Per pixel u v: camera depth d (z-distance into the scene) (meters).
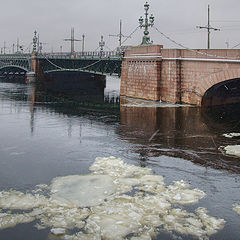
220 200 14.01
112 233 11.26
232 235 11.26
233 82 41.69
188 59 41.22
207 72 38.97
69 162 19.19
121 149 22.16
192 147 22.64
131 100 49.50
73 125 30.89
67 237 11.02
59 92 70.88
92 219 12.15
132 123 31.72
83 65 72.31
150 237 11.07
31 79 92.25
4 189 14.96
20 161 19.34
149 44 51.56
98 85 93.50
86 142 24.12
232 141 24.34
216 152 21.39
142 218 12.27
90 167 18.05
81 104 48.47
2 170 17.67
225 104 44.41
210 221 12.15
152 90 47.22
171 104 43.06
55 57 82.12
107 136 26.09
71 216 12.38
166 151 21.64
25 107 43.97
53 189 14.93
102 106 45.69
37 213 12.59
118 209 12.95
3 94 61.88
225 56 36.28
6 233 11.25
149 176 16.66
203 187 15.48
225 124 31.23
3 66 109.62
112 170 17.58
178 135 26.36
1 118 34.50
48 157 20.20
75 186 15.28
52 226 11.68
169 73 44.19
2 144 23.34
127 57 53.91
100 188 15.03
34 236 11.09
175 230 11.52
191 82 41.66
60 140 24.73
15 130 28.30
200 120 32.91
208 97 41.66
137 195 14.27
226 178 16.70
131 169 17.78
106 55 62.84
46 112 39.62
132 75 52.78
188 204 13.52
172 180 16.31
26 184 15.61
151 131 27.94
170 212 12.76
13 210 12.82
